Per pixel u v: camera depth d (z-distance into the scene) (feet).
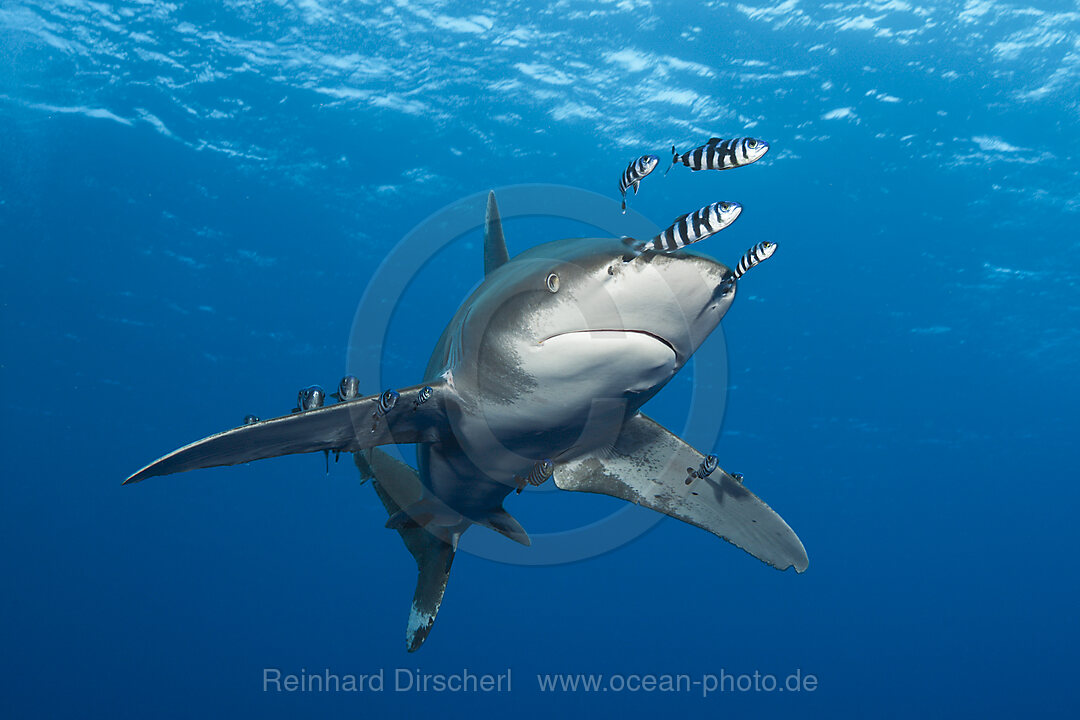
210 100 84.48
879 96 74.49
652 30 69.36
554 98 78.18
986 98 74.59
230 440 12.01
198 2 73.82
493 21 71.41
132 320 116.37
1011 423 128.88
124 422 140.97
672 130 78.84
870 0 65.51
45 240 102.89
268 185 95.50
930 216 89.61
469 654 262.47
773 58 70.90
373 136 86.74
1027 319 104.32
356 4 72.49
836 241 94.07
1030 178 83.76
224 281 109.81
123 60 81.10
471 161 87.56
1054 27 67.56
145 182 95.50
